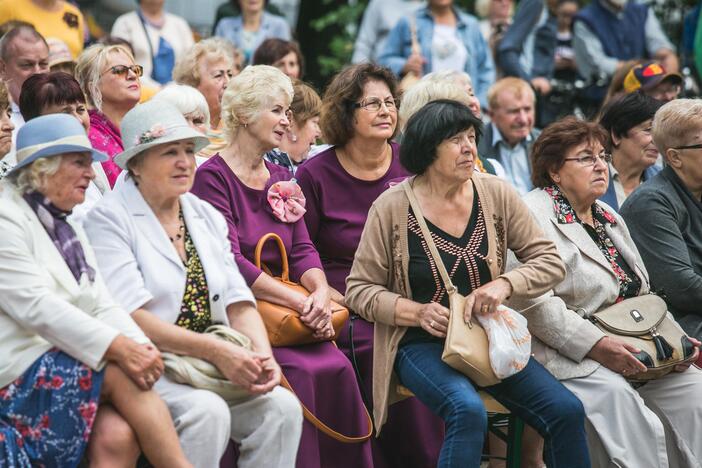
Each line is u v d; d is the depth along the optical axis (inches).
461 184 290.8
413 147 287.0
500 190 295.7
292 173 335.3
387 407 294.4
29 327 239.0
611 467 298.2
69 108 309.6
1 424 236.2
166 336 255.0
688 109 348.8
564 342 303.1
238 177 311.0
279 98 310.5
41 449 236.4
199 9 738.8
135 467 245.3
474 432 267.6
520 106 442.9
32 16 464.4
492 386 287.0
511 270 297.7
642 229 344.8
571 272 312.2
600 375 302.5
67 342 237.9
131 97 346.6
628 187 392.2
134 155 263.3
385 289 292.0
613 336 306.0
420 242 288.5
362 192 333.1
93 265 252.7
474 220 291.3
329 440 294.8
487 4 692.7
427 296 288.0
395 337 289.9
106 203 264.8
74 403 237.1
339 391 293.9
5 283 238.4
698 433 316.8
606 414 299.1
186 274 264.8
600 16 614.9
